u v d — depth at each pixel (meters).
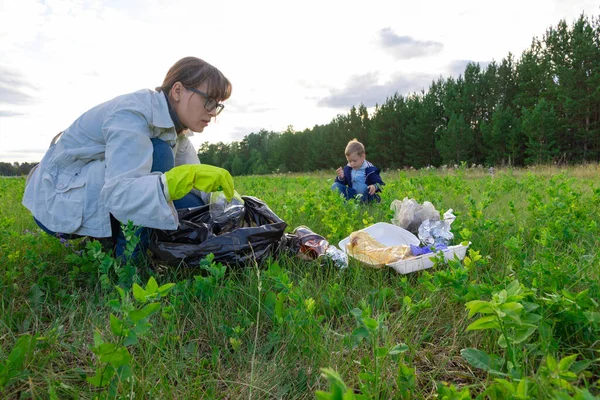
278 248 2.74
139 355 1.64
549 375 1.15
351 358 1.57
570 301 1.58
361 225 3.82
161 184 2.28
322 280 2.45
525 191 6.26
